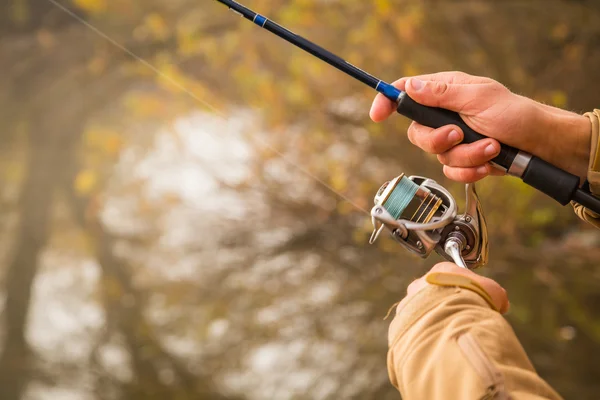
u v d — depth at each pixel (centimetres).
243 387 728
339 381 698
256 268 775
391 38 796
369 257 718
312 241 755
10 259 869
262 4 801
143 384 766
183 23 805
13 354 818
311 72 780
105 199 880
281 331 738
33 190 895
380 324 705
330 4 796
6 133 930
